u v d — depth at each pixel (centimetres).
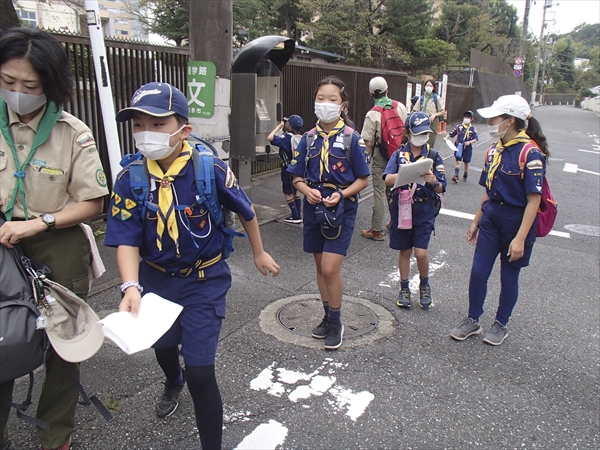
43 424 227
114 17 3641
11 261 213
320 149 354
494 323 405
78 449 261
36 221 216
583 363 373
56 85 216
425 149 434
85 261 246
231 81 609
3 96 210
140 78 655
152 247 230
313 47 2638
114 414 289
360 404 310
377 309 448
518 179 364
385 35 2761
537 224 375
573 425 300
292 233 656
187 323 234
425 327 417
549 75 9719
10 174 222
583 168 1386
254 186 904
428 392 326
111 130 462
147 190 221
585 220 839
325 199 346
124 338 193
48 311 217
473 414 306
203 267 236
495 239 387
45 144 224
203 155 229
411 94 1708
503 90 3609
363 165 350
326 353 367
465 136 1077
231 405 304
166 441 270
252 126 607
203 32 587
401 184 405
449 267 569
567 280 554
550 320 446
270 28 2591
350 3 2500
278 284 490
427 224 432
